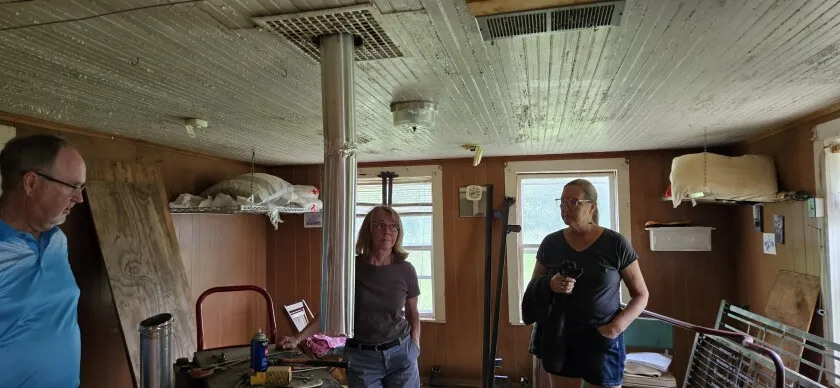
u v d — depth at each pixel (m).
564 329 2.03
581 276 2.01
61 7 1.23
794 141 2.81
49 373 1.25
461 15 1.31
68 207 1.31
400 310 2.33
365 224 2.38
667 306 3.92
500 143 3.53
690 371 3.30
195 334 3.21
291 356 2.20
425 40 1.48
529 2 1.21
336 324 1.28
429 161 4.42
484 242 4.29
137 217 3.02
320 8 1.26
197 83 1.91
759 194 2.95
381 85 1.97
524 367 4.17
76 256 2.77
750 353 2.61
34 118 2.49
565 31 1.39
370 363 2.25
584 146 3.73
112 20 1.32
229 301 4.13
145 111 2.37
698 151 3.87
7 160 1.24
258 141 3.24
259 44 1.50
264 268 4.69
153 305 2.94
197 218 3.74
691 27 1.39
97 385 2.88
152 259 3.03
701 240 3.77
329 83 1.42
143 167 3.21
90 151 2.87
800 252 2.78
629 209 4.02
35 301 1.23
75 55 1.59
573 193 2.05
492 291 4.27
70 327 1.33
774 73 1.83
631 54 1.62
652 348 3.85
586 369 1.99
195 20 1.33
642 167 4.01
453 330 4.33
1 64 1.67
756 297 3.40
